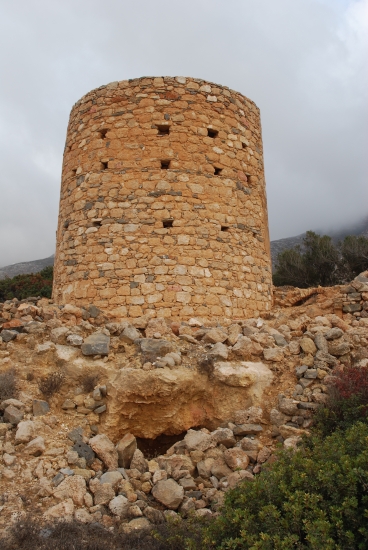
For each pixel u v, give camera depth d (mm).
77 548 4996
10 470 6090
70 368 8367
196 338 9562
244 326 10016
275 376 8547
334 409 7289
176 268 11438
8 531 5098
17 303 10930
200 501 6293
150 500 6387
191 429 8094
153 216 11680
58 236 13219
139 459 7055
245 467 6910
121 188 11875
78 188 12461
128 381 7941
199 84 12633
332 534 4750
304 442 6777
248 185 13062
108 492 6133
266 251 13406
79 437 7137
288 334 9531
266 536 4723
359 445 5738
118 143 12156
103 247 11664
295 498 5105
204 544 5117
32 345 8922
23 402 7555
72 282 11945
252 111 13789
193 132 12273
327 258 31250
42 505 5691
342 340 8719
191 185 11969
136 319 10023
